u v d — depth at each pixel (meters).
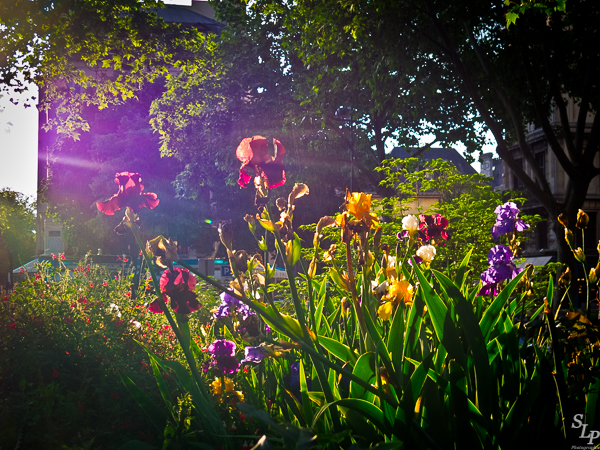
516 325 2.52
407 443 1.66
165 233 29.11
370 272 2.19
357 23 12.20
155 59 15.87
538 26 10.68
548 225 30.48
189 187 24.58
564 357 2.19
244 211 25.84
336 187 22.23
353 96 16.98
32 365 3.32
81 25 13.45
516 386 1.99
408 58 13.14
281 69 19.75
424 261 2.52
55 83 16.00
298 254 1.95
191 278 2.33
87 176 31.80
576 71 12.02
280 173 1.99
